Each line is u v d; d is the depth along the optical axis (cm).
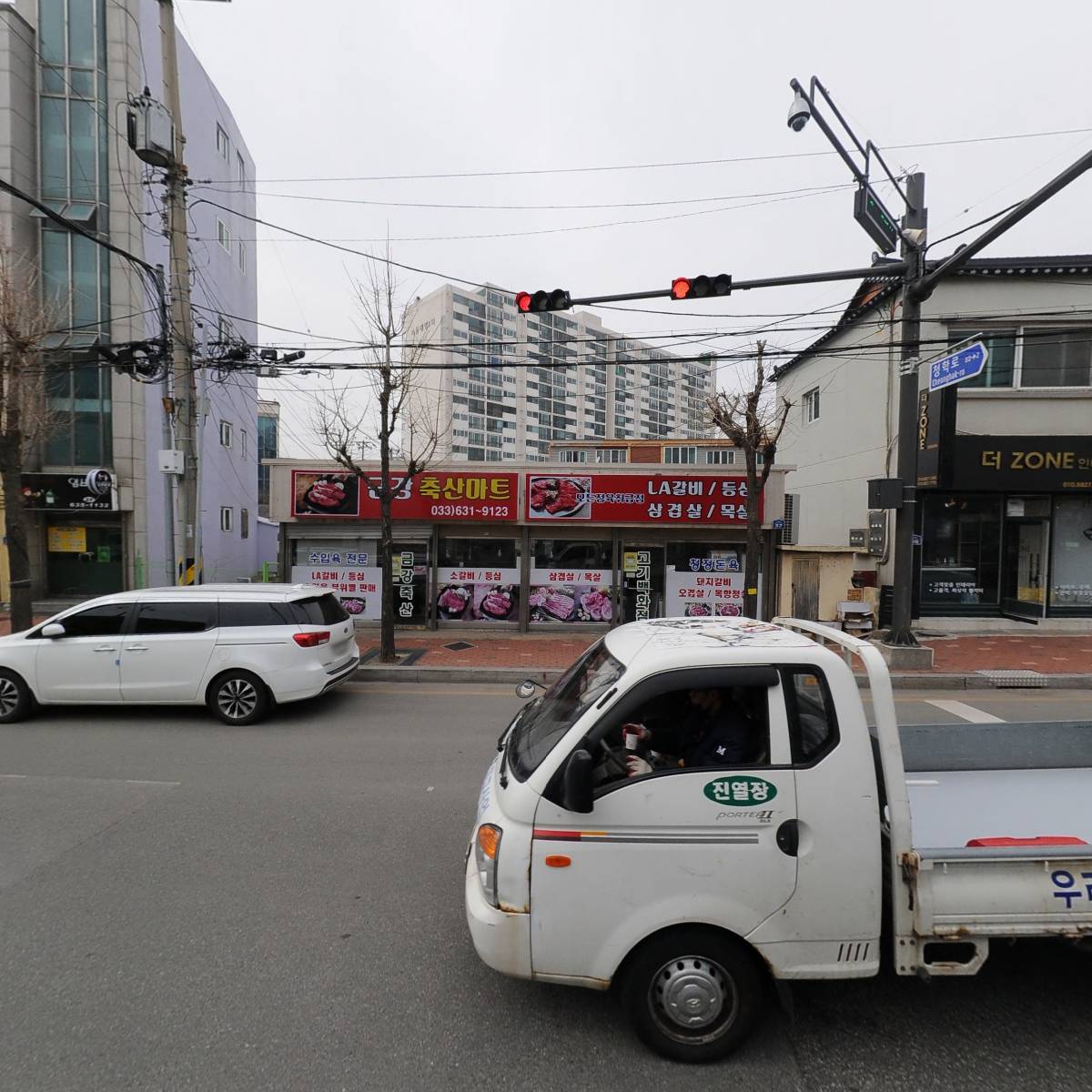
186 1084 241
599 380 10888
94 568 1825
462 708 838
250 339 2598
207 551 2227
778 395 2072
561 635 1361
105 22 1738
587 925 250
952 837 317
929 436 1089
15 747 667
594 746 259
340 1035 266
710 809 249
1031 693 931
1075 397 1352
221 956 320
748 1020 250
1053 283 1347
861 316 1564
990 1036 265
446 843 448
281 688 755
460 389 9006
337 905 368
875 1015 277
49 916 357
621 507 1366
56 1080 244
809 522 1878
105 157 1750
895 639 1067
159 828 472
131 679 756
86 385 1762
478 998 289
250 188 2606
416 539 1407
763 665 260
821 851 248
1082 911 248
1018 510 1427
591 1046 260
